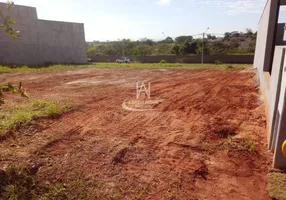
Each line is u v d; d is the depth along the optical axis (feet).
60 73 49.26
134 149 13.91
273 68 16.40
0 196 9.52
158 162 12.54
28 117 17.43
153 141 15.08
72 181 10.61
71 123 17.79
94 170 11.57
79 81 38.52
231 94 29.37
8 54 64.75
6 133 14.71
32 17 69.21
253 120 19.04
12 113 18.63
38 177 10.75
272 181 10.69
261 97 26.48
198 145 14.46
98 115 20.08
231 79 41.73
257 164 12.32
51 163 11.93
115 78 42.68
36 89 31.12
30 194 9.81
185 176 11.30
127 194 9.98
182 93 30.12
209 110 22.18
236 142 14.69
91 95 27.76
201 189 10.45
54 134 15.40
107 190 10.17
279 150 11.48
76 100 24.90
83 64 78.07
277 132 11.91
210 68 63.57
